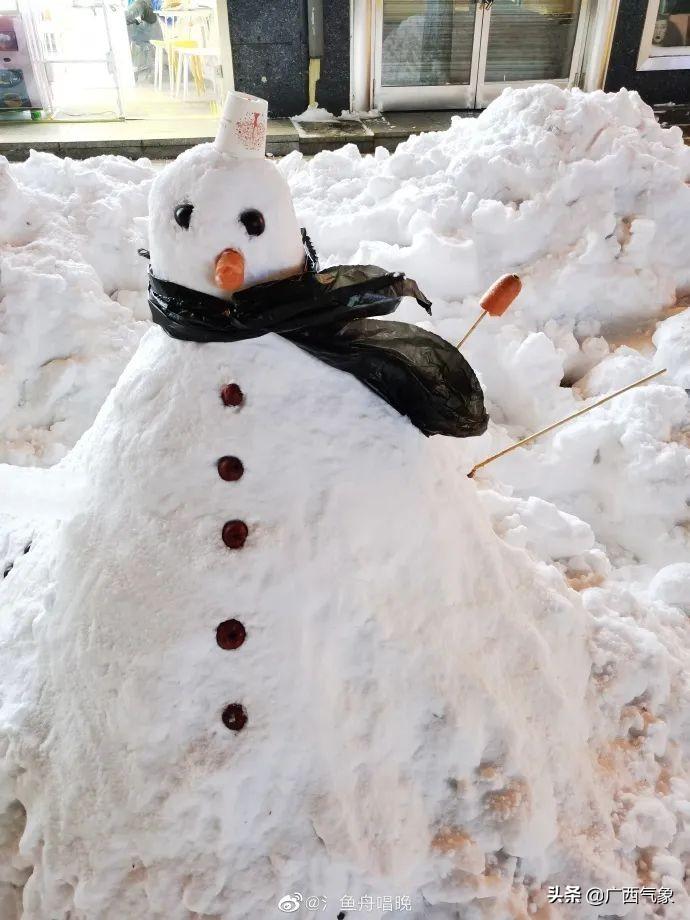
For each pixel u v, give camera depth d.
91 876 1.46
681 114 7.23
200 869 1.45
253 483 1.40
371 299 1.36
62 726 1.54
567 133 3.21
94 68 8.77
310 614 1.43
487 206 3.09
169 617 1.41
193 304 1.36
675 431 2.65
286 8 6.68
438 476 1.61
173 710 1.42
